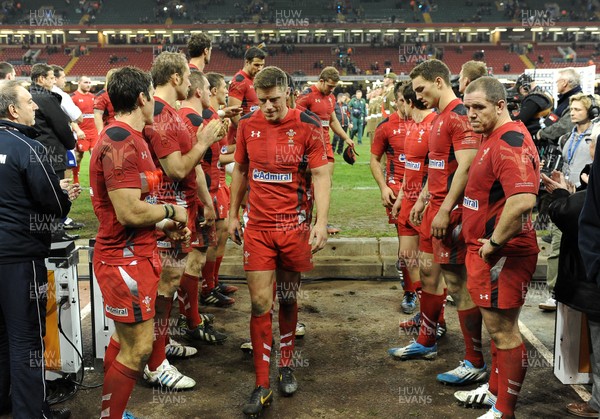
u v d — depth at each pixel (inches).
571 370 165.6
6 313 139.5
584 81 397.4
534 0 2135.8
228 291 250.7
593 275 112.0
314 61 1941.4
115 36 2037.4
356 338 205.6
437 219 166.2
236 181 172.9
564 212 139.6
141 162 132.8
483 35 2082.9
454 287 170.2
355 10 2166.6
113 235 133.1
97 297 179.9
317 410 156.8
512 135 135.7
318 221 162.4
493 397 155.9
